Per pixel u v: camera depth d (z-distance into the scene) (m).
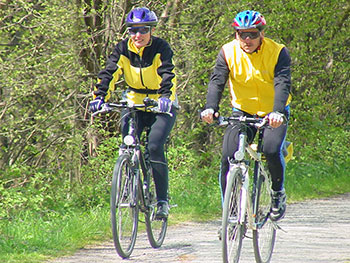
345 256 16.19
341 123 49.41
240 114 14.75
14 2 29.91
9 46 31.64
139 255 16.20
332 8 38.62
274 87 14.28
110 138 29.64
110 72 16.33
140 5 31.59
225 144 14.15
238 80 14.77
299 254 16.45
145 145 16.80
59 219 22.78
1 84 29.66
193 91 33.91
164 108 15.56
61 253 16.50
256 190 14.26
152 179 16.98
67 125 31.00
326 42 40.75
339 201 31.64
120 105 15.78
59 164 31.03
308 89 42.44
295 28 37.16
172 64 16.31
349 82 49.06
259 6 34.62
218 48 33.72
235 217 13.43
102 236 19.09
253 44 14.12
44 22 29.19
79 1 29.64
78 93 31.75
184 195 27.95
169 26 31.92
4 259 15.37
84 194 27.56
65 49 30.38
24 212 25.03
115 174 15.05
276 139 14.27
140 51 16.31
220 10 33.16
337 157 44.59
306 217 24.69
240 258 15.83
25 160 32.03
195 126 35.03
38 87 30.12
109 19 31.61
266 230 15.38
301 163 40.47
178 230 20.97
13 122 30.89
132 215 15.94
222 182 14.28
